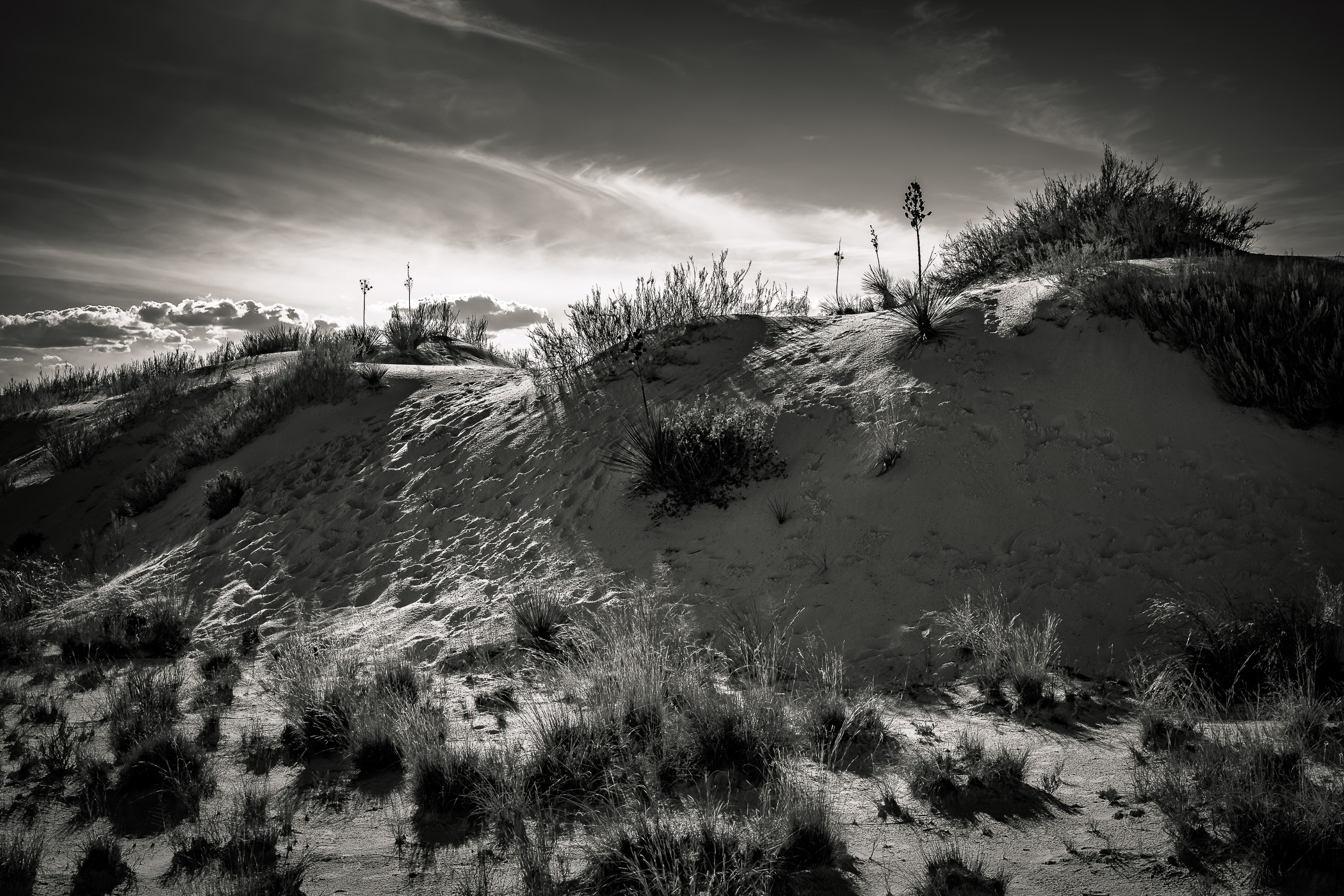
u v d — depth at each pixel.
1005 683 5.25
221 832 3.80
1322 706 4.21
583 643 5.90
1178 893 2.90
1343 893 2.81
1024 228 13.30
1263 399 7.34
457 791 4.04
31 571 11.18
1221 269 9.05
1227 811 3.27
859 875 3.20
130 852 3.67
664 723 4.57
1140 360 8.16
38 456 15.17
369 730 4.64
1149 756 4.08
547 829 3.68
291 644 7.30
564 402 11.29
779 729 4.50
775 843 3.35
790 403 9.34
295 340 20.72
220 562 9.96
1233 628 5.17
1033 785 3.87
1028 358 8.63
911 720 4.89
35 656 7.33
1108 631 5.72
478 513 9.58
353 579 8.88
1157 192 12.43
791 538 7.46
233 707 5.73
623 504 8.69
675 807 3.82
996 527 6.93
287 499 11.11
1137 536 6.46
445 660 6.54
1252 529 6.23
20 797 4.28
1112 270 9.57
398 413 13.20
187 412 15.69
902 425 8.23
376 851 3.60
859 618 6.37
